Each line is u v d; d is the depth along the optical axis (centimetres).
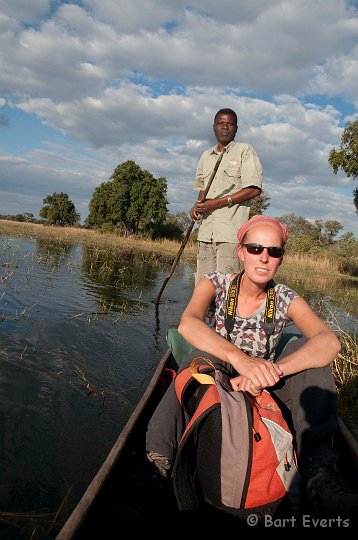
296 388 243
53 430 292
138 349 488
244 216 493
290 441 202
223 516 196
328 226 5250
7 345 440
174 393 240
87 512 175
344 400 418
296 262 2294
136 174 3484
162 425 232
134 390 374
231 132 489
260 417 204
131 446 251
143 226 3600
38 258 1171
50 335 493
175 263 722
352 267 2294
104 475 196
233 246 489
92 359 436
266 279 244
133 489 228
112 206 3469
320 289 1312
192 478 207
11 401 324
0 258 1084
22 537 197
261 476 192
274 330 254
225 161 492
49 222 4441
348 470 233
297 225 5378
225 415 196
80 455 267
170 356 369
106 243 2344
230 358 224
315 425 225
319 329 241
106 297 768
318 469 211
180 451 196
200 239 516
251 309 257
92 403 340
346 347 541
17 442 273
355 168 1925
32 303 637
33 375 375
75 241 2184
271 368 217
